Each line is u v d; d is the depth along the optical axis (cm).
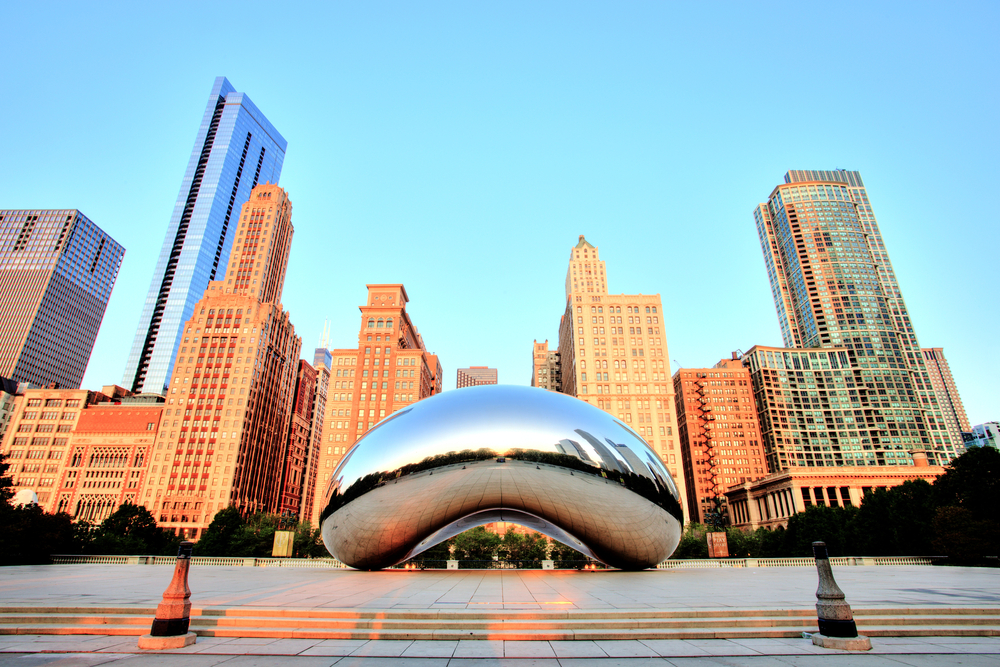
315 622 862
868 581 1697
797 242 18262
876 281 17175
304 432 14450
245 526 6681
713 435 13788
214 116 19950
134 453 10462
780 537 6212
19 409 11100
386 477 1603
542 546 6153
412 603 1040
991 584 1548
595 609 941
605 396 10419
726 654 706
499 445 1570
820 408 14488
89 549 4625
